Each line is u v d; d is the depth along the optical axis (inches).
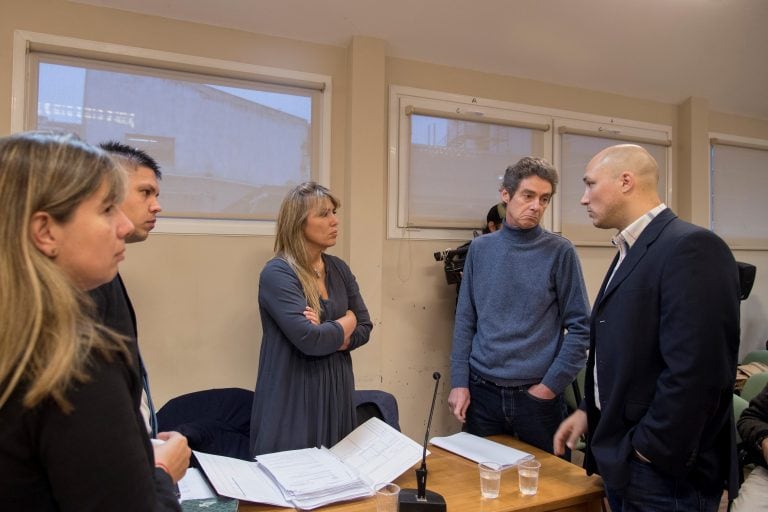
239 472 50.6
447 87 114.1
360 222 101.5
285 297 62.9
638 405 48.6
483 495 49.6
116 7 87.6
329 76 103.2
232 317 94.8
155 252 90.0
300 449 58.9
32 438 21.7
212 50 94.2
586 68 122.1
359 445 58.6
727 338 44.6
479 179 117.5
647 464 47.8
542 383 70.4
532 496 49.8
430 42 107.7
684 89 134.2
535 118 122.9
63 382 21.5
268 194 98.7
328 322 64.2
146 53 89.0
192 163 93.1
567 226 126.3
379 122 103.5
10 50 81.7
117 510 22.6
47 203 22.7
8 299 21.5
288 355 63.8
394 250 109.4
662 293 46.9
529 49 114.0
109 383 23.5
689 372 43.8
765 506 59.3
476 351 76.9
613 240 55.8
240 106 97.0
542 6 103.7
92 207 24.0
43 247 23.0
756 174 148.3
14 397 21.4
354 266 100.9
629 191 53.1
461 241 115.5
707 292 44.3
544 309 73.4
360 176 101.7
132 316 38.2
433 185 113.0
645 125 135.8
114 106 88.0
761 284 148.0
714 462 47.6
